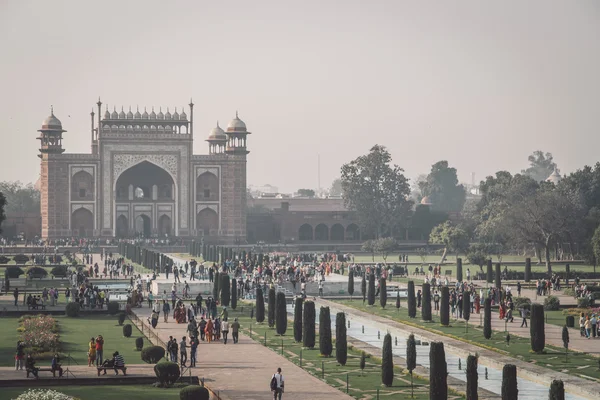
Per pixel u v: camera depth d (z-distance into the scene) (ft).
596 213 476.95
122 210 579.48
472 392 155.84
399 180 619.67
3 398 156.87
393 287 349.82
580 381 175.01
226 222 585.63
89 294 287.07
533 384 180.45
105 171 571.69
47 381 169.68
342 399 160.56
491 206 563.89
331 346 206.59
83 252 528.63
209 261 467.52
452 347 214.69
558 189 497.05
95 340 190.90
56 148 567.59
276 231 621.31
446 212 636.89
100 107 571.69
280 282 351.67
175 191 580.30
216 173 585.22
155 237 576.20
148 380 172.55
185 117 579.89
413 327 247.70
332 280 355.97
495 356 202.18
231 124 585.22
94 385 170.30
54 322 237.66
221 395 162.50
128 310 274.98
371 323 262.88
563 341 208.74
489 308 226.38
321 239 630.74
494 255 537.65
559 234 444.55
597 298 310.45
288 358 202.39
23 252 534.78
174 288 317.63
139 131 574.56
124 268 400.06
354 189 616.80
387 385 173.27
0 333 229.45
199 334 233.55
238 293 334.24
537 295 320.09
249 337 233.55
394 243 506.48
